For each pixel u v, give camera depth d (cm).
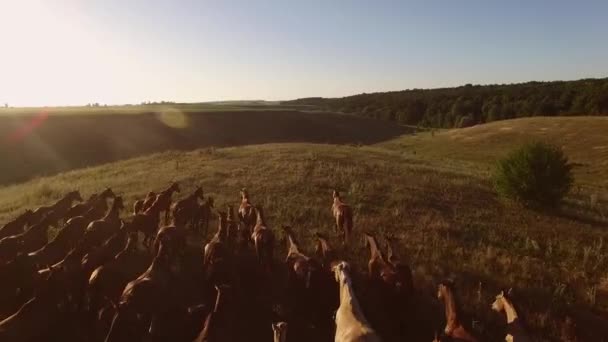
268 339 988
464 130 8781
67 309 973
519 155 2331
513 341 815
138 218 1350
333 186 2338
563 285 1269
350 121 11712
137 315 847
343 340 734
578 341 1002
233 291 924
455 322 820
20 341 802
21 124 6762
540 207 2286
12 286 993
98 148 6575
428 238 1612
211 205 1595
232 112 10425
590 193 3331
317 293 1021
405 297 969
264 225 1339
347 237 1461
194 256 1355
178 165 3002
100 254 1075
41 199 2286
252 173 2633
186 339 865
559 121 8012
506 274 1347
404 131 11562
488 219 1995
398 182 2509
